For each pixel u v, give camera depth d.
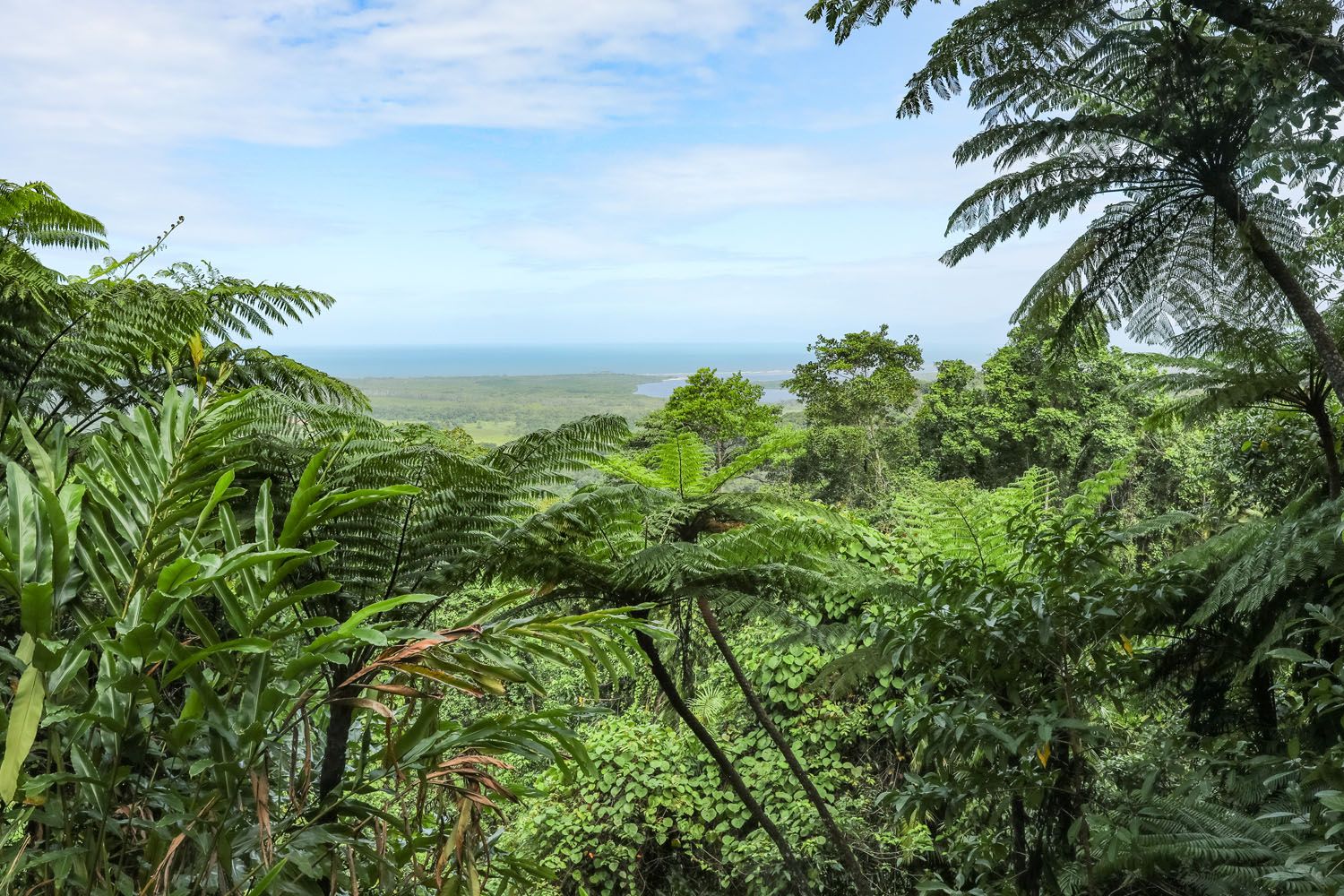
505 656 1.95
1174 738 2.93
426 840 1.98
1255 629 3.13
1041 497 3.91
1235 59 3.51
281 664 2.12
